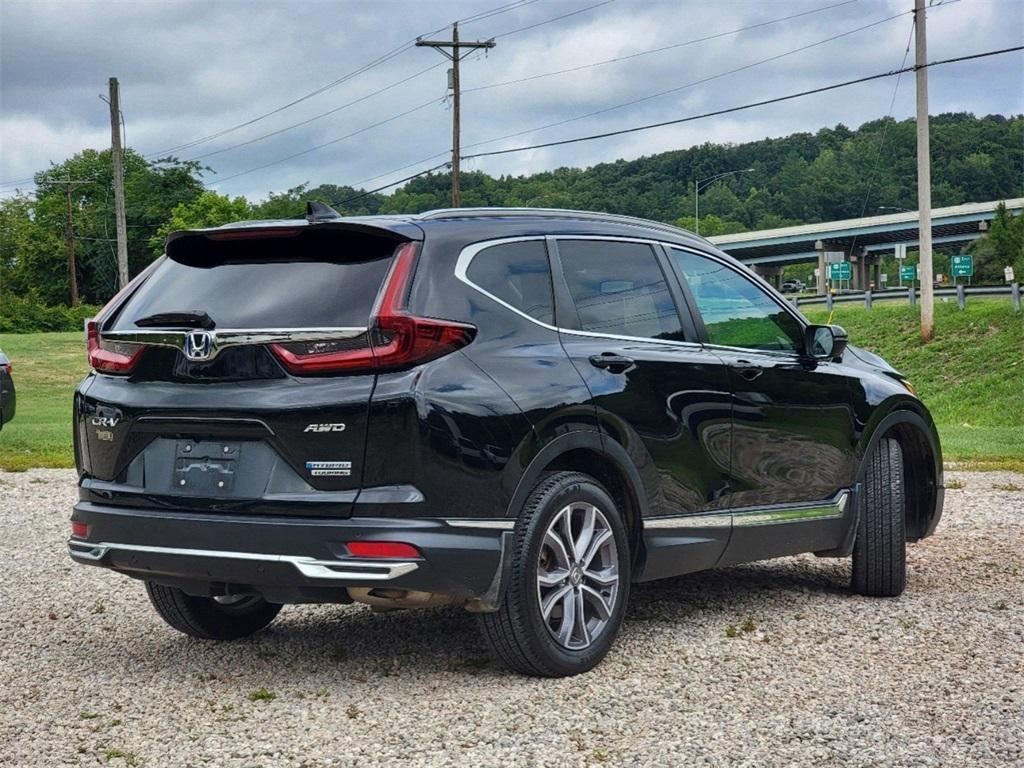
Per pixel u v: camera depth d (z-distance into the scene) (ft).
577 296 16.79
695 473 17.67
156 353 15.33
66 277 383.24
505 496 14.79
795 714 14.10
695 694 14.93
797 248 398.42
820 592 21.31
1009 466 45.98
